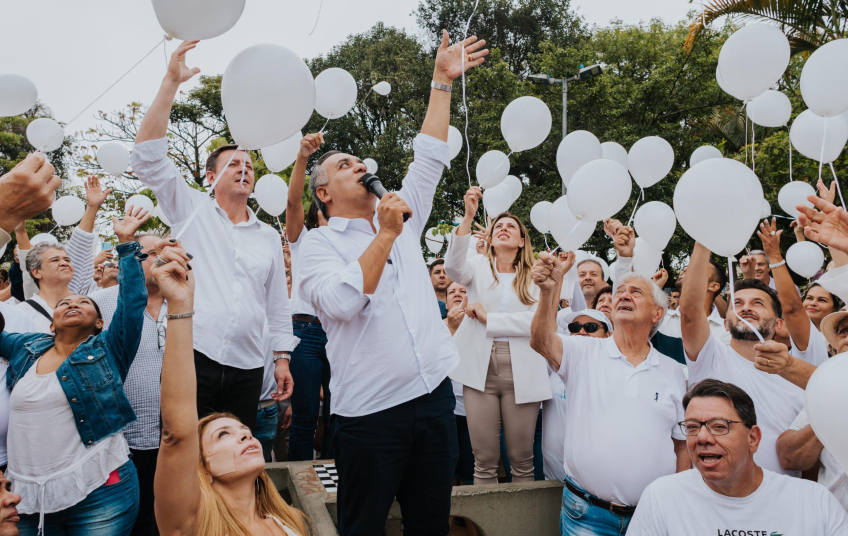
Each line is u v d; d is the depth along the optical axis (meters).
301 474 3.39
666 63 16.11
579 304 4.29
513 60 19.50
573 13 19.81
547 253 2.89
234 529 1.88
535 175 16.28
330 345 2.30
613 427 2.80
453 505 3.17
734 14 9.73
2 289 5.44
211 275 2.85
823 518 2.32
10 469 2.43
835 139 3.75
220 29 1.95
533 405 3.58
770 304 3.08
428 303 2.33
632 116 16.12
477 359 3.64
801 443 2.75
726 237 2.55
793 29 9.39
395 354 2.16
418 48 19.58
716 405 2.36
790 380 2.55
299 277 2.35
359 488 2.15
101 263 4.75
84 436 2.44
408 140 17.20
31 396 2.41
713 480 2.34
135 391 2.90
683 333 3.05
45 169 1.19
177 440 1.72
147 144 2.62
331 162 2.44
